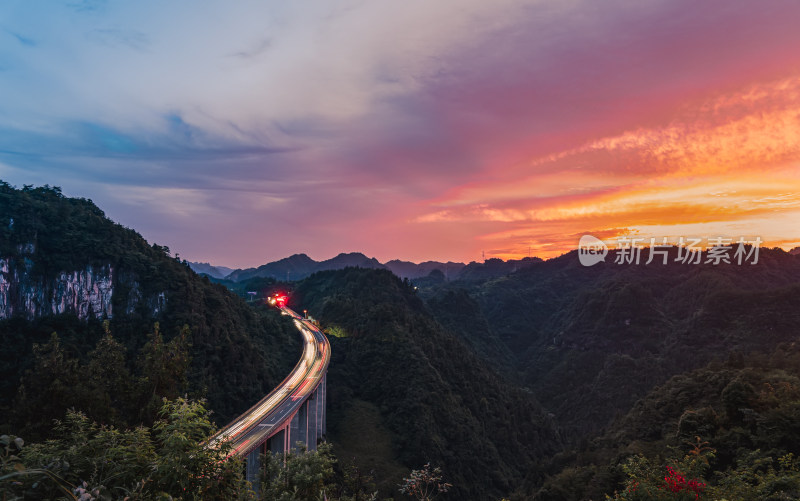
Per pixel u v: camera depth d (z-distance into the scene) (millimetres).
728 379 66938
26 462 9836
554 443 142000
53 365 54969
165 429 11227
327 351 126438
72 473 9219
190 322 107250
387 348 131875
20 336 93125
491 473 107938
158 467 10094
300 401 78000
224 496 11586
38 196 116312
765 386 55125
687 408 68562
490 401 140125
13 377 86375
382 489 86500
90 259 106062
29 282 97812
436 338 152125
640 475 19531
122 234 118938
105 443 10406
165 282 112938
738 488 21188
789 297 176250
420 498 19359
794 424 41781
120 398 54375
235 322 124188
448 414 113625
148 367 56875
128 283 109812
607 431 93688
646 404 79625
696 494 17141
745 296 186625
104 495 6621
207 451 11438
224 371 103375
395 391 118500
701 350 178750
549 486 68625
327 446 21234
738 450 44406
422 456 98375
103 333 102188
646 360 192125
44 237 105312
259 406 75062
